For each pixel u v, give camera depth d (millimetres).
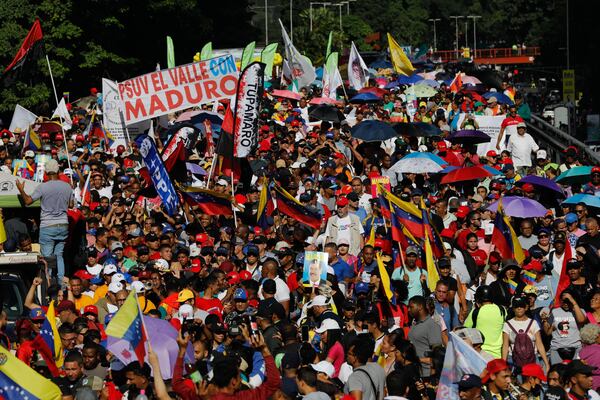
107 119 52500
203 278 29906
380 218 34750
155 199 38844
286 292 28172
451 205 36750
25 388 19594
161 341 21500
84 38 94188
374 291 28453
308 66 76625
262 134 53406
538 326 26469
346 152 49406
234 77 45031
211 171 38906
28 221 34531
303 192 39344
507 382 20719
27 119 57906
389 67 113312
